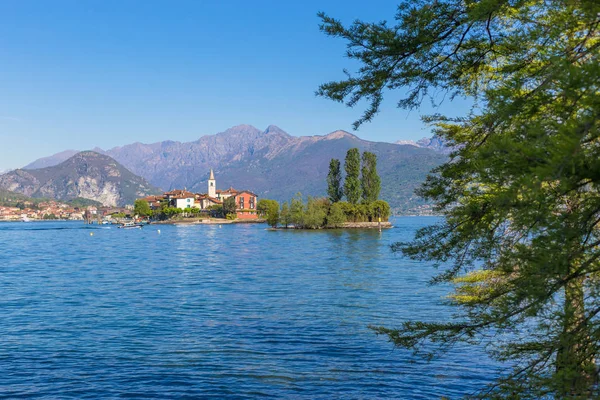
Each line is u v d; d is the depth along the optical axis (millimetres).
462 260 7324
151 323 29609
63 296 41031
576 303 5742
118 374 20016
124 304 36719
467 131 8570
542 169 4059
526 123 4863
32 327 28688
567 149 3990
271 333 26703
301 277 51688
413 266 60000
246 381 19109
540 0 6238
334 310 32938
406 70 7875
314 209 157250
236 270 60156
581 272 5273
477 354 21516
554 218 4820
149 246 110500
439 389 17906
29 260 79688
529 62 6836
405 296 37875
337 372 20078
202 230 185250
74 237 161375
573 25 5590
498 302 6203
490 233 6375
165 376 19719
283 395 17703
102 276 55844
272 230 166500
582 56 5379
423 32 7344
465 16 7117
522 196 4617
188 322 29781
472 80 8398
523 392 6355
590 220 4980
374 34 7582
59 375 19906
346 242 104562
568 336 5512
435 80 8062
